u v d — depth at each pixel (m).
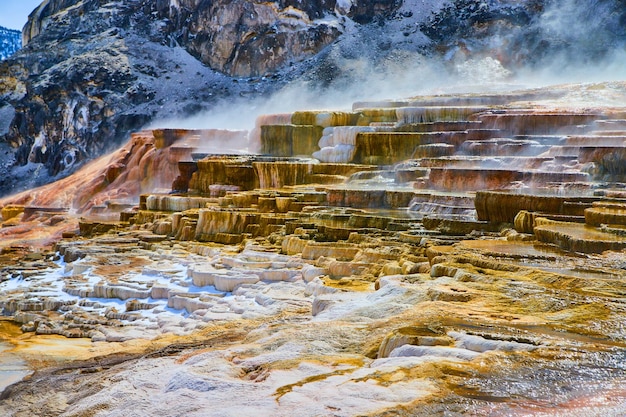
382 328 5.66
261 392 4.23
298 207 16.42
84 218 23.20
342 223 14.09
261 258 12.98
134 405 4.41
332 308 7.04
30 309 11.91
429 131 20.31
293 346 5.45
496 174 15.09
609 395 3.81
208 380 4.50
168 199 20.41
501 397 3.83
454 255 8.45
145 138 29.52
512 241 10.13
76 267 14.57
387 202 15.75
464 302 6.39
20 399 5.91
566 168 15.02
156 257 15.18
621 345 4.81
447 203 14.21
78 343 9.64
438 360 4.49
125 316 10.97
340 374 4.49
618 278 7.07
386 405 3.79
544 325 5.40
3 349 9.19
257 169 20.72
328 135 22.70
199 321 9.76
